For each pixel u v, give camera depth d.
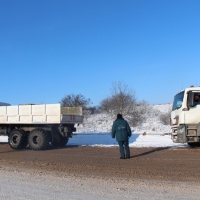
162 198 6.44
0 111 17.64
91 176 9.09
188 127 14.03
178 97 14.95
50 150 16.47
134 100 40.88
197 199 6.38
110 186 7.61
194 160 11.92
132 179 8.59
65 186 7.65
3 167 11.04
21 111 17.11
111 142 20.42
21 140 17.25
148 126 34.12
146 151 14.94
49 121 16.44
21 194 6.91
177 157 12.77
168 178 8.73
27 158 13.45
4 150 17.09
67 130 16.75
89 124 37.12
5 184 8.00
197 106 14.01
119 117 12.93
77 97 47.81
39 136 16.47
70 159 12.86
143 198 6.44
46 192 7.05
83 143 20.11
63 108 17.92
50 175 9.27
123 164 11.32
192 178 8.71
